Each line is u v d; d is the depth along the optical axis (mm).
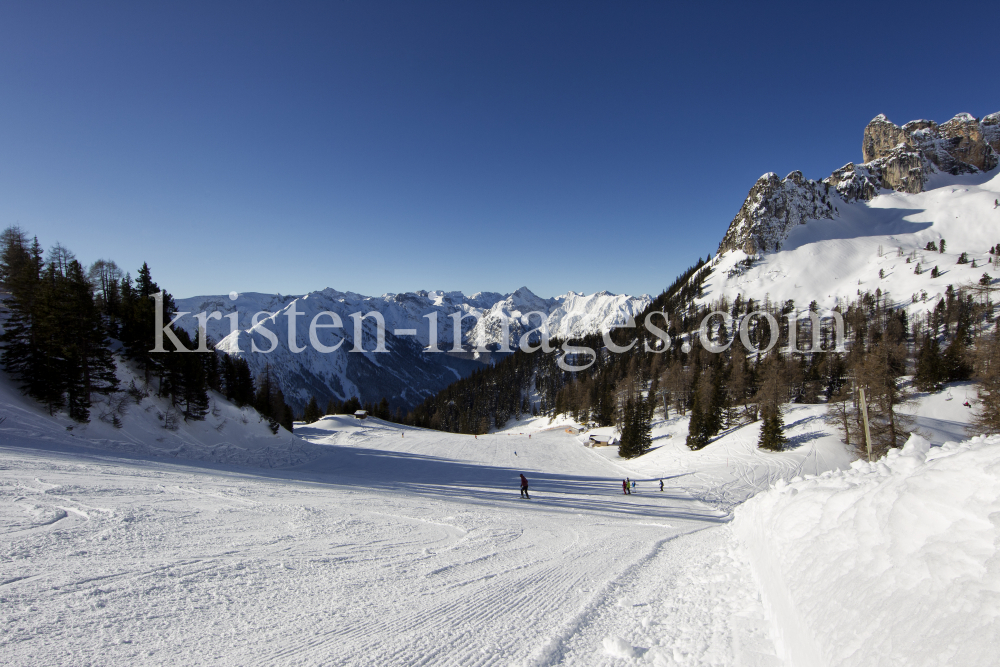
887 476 4543
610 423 78812
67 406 29312
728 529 12578
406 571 7703
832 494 4840
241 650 4387
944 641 1787
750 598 5445
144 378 37594
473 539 11195
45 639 4367
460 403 131625
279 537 9391
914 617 2131
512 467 47156
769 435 40188
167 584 6074
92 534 8211
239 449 38719
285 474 27078
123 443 29797
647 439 54375
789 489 7250
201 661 4137
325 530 10500
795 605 3375
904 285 143000
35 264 40094
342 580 6926
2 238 43719
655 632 4875
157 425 34438
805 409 48438
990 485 2482
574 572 8180
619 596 6547
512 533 12523
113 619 4914
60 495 11289
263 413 53719
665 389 72375
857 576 2984
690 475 38031
